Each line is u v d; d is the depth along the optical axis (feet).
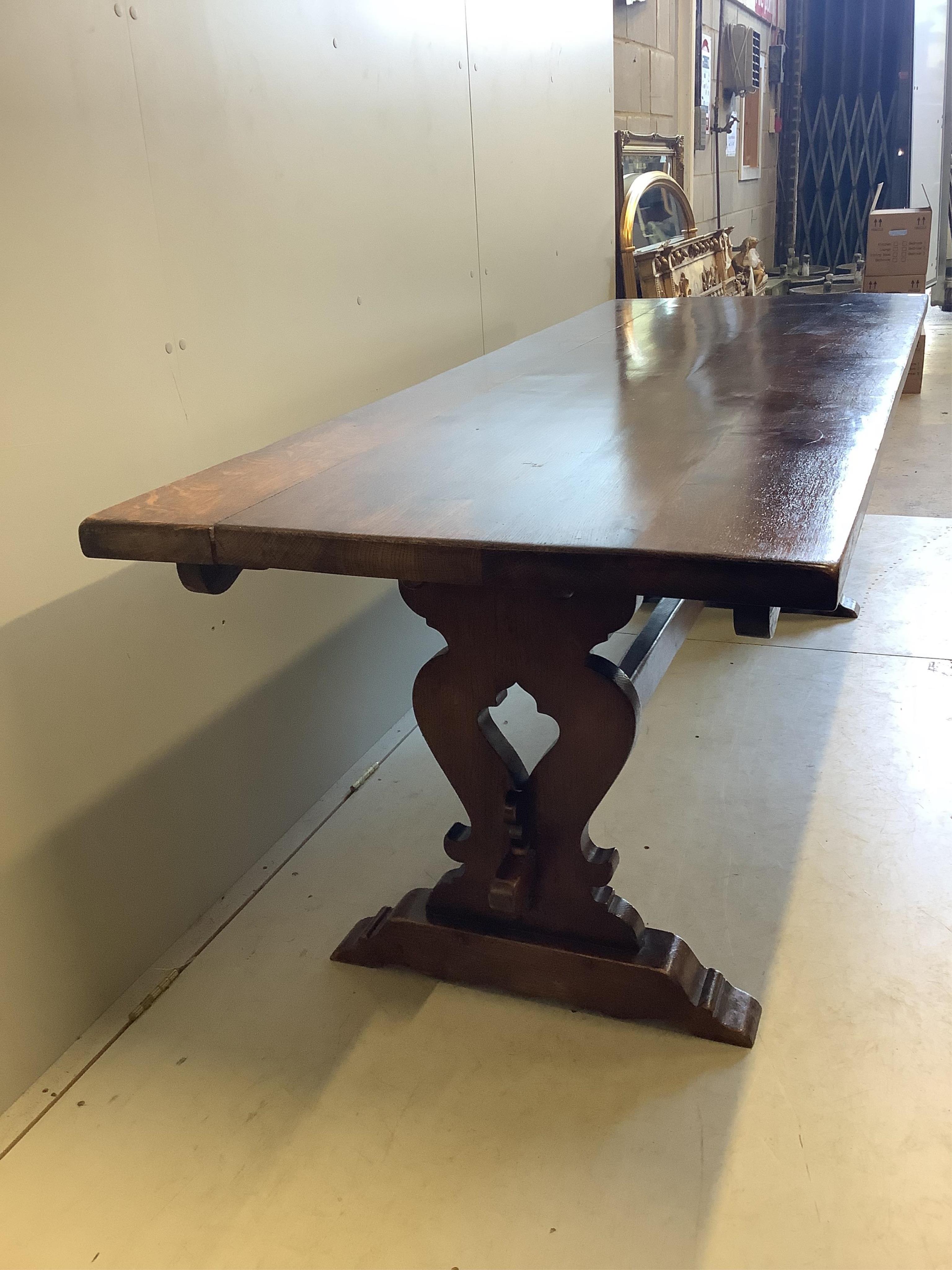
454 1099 4.22
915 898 5.26
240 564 3.44
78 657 4.50
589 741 4.21
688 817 6.08
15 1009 4.33
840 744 6.77
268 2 5.35
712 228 20.85
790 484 3.40
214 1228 3.71
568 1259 3.51
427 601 4.21
